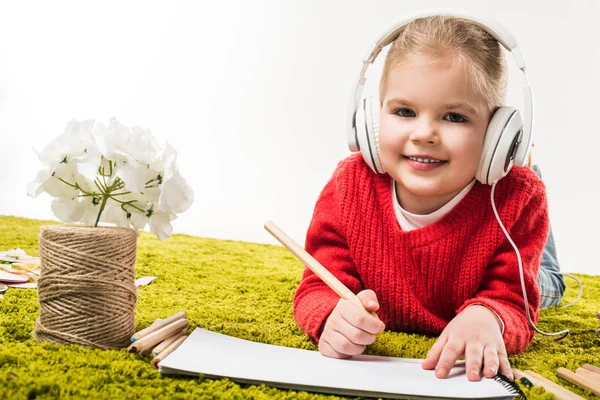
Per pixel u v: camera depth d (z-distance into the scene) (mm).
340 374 782
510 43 904
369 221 1051
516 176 1019
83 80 3266
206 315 1103
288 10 3158
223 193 2895
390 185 1050
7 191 2973
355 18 3062
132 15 3307
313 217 1126
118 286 865
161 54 3260
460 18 958
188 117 3148
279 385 750
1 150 3068
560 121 2713
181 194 905
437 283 1025
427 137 895
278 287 1404
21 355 795
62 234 845
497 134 898
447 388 743
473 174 938
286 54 3135
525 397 731
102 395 690
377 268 1047
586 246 2479
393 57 932
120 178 848
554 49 2783
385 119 944
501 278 995
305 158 2990
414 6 2998
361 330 840
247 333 997
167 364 766
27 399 675
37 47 3285
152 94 3219
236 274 1523
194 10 3268
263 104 3113
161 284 1350
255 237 2621
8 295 1153
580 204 2613
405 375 792
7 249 1627
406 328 1085
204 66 3213
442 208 1007
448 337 840
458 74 882
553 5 2830
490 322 871
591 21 2793
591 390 805
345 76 3033
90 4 3326
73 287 845
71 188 894
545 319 1256
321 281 1052
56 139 879
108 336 861
